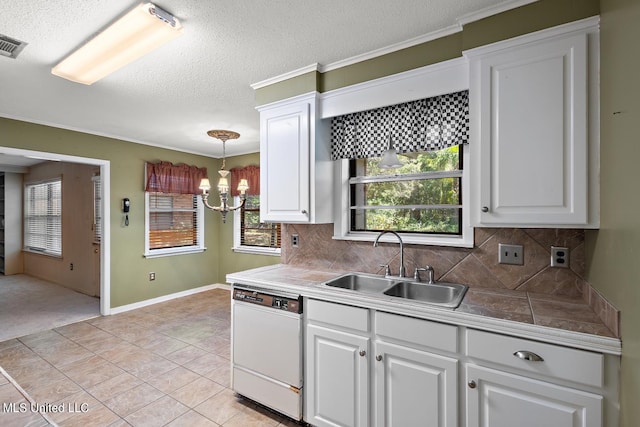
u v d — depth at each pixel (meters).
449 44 1.82
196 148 4.91
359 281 2.26
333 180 2.45
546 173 1.44
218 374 2.58
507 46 1.53
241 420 2.01
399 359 1.57
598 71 1.34
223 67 2.24
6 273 6.55
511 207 1.51
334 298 1.77
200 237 5.30
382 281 2.16
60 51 1.97
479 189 1.59
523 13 1.52
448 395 1.44
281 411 1.97
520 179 1.49
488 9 1.60
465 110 1.84
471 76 1.62
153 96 2.75
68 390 2.33
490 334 1.34
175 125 3.64
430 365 1.48
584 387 1.17
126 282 4.28
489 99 1.57
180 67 2.23
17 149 3.29
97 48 1.89
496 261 1.86
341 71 2.20
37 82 2.43
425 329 1.49
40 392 2.30
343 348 1.74
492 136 1.56
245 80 2.45
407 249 2.16
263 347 2.06
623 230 1.08
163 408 2.13
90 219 5.05
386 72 2.03
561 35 1.42
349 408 1.72
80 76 2.21
